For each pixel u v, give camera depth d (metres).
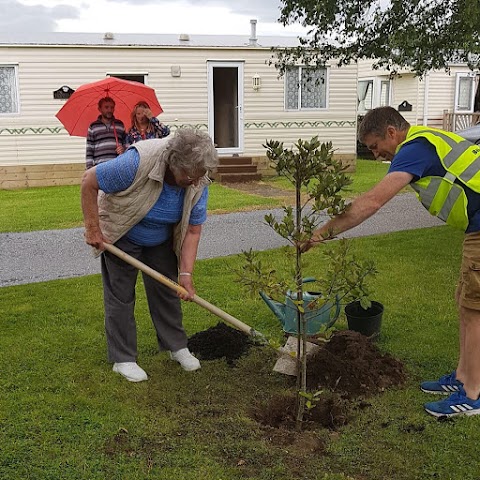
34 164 13.60
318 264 6.21
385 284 5.48
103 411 3.26
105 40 14.40
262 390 3.53
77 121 6.74
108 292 3.63
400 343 4.14
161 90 14.07
